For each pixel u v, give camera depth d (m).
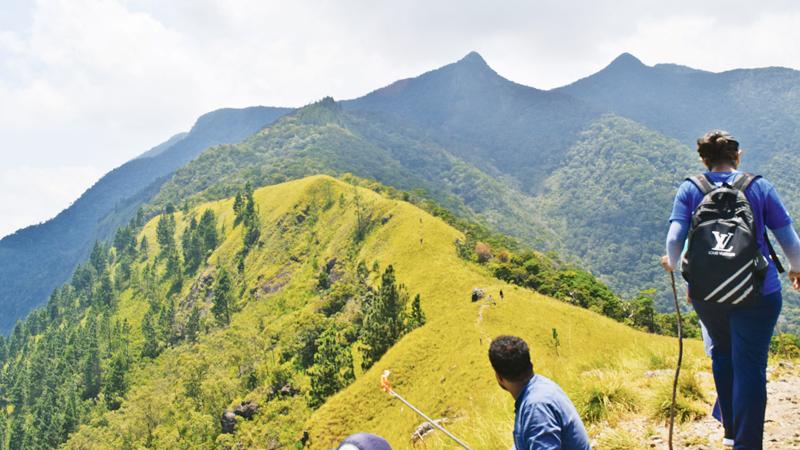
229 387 110.62
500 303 78.50
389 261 136.75
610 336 72.25
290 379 105.50
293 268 184.62
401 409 62.72
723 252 4.10
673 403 4.64
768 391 7.21
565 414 3.59
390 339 91.56
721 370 4.75
